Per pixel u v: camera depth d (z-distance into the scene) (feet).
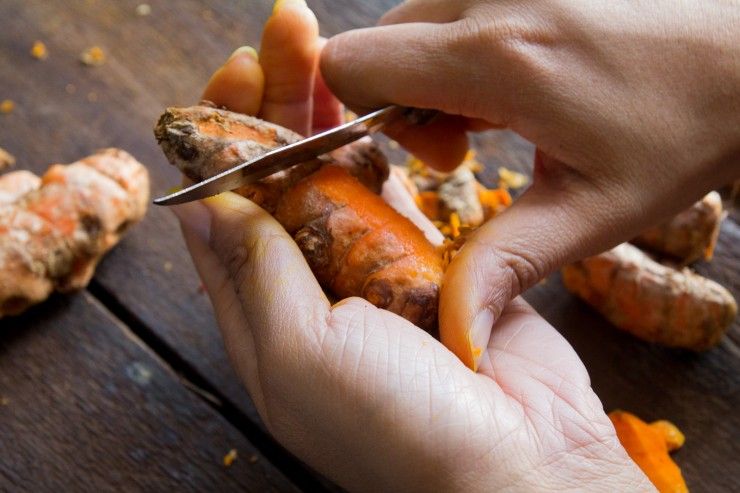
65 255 1.34
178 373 1.37
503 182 1.51
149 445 1.32
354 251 1.07
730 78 1.06
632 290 1.34
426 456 0.98
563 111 1.06
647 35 1.06
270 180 1.09
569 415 1.02
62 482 1.29
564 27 1.06
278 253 1.06
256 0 1.65
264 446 1.33
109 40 1.59
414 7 1.18
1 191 1.38
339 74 1.17
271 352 1.02
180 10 1.63
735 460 1.33
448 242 1.13
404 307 1.05
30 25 1.60
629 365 1.38
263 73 1.20
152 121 1.54
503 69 1.07
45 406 1.33
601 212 1.07
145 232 1.45
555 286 1.43
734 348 1.39
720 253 1.47
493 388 1.02
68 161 1.50
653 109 1.06
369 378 0.99
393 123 1.21
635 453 1.30
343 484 1.09
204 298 1.41
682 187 1.09
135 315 1.39
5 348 1.36
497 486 0.97
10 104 1.53
